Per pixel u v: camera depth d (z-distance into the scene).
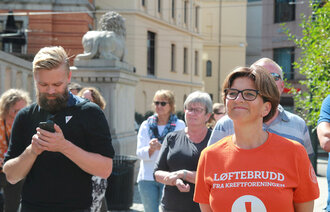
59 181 2.89
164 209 4.10
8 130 5.38
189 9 40.84
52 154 2.88
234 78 2.43
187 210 3.97
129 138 9.01
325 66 5.57
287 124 3.33
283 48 32.91
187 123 4.06
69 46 27.48
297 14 31.72
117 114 8.51
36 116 2.96
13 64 8.17
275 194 2.32
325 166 14.90
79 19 27.53
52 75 2.75
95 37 8.53
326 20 5.75
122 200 7.14
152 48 35.22
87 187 2.98
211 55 46.09
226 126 3.41
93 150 2.93
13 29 23.02
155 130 5.16
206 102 4.02
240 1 45.59
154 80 34.75
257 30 50.62
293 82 31.67
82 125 2.90
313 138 11.75
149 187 4.96
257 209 2.32
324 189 9.09
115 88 8.34
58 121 2.88
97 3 31.09
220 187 2.41
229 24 45.84
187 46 40.66
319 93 5.54
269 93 2.39
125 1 31.50
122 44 8.96
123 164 7.13
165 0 36.59
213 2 45.78
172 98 5.21
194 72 42.34
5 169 2.93
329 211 3.49
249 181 2.36
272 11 33.50
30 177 2.95
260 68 2.42
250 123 2.41
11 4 26.75
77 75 8.35
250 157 2.39
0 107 5.35
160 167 4.14
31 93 8.98
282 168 2.35
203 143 4.01
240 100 2.37
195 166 3.96
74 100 3.00
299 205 2.44
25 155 2.75
